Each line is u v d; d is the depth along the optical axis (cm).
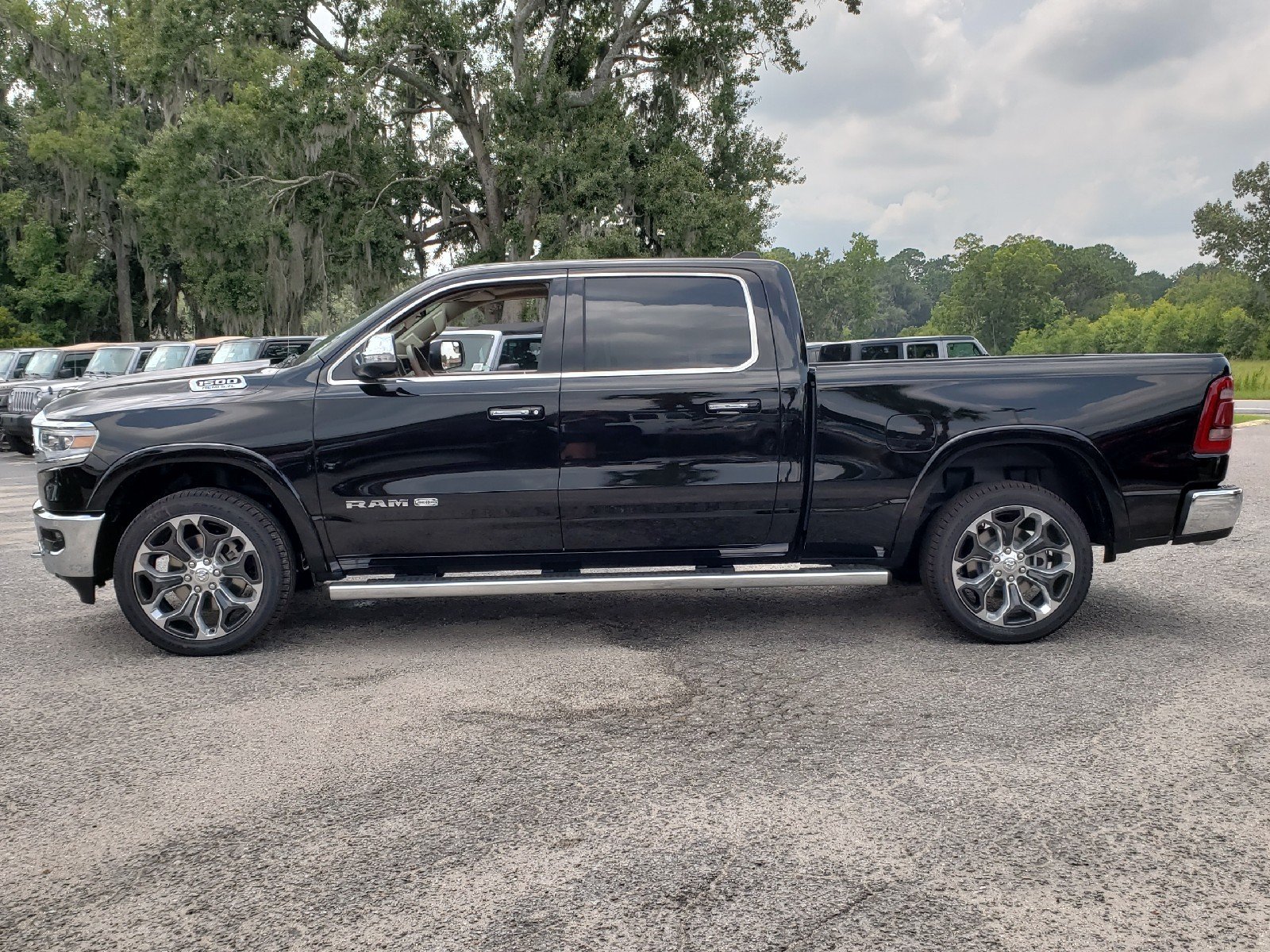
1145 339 8650
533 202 2852
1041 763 345
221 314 3069
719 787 330
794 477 498
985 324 12675
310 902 261
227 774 347
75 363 1939
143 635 501
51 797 330
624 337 505
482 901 260
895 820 303
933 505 512
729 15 3069
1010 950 235
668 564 514
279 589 501
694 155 3127
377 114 2880
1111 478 495
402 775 344
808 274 12100
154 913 258
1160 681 432
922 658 476
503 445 493
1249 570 674
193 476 525
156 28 2806
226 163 3036
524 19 2972
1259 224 7612
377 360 478
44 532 507
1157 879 266
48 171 4753
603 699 423
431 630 547
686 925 247
